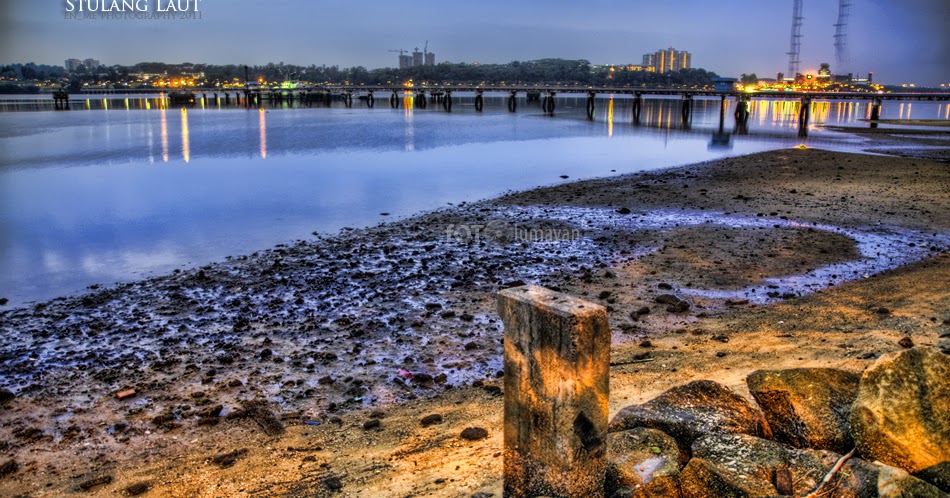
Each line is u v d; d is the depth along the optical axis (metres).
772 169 36.09
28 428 8.46
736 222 21.52
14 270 16.80
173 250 18.89
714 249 17.83
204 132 70.31
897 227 20.52
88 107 157.88
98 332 12.06
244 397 9.30
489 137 64.06
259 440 7.94
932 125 89.06
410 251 17.98
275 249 18.56
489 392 9.23
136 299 14.06
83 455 7.77
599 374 3.98
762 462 4.40
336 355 10.84
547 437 4.09
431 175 35.69
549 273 15.64
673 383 8.58
